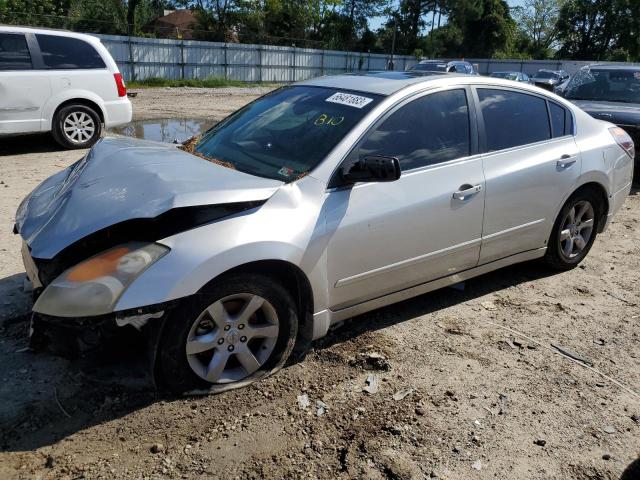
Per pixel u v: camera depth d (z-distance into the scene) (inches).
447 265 156.8
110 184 126.8
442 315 164.4
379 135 140.5
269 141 147.1
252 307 120.5
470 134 158.6
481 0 2225.6
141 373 126.2
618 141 202.5
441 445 110.6
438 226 149.0
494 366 139.0
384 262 140.9
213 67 1364.4
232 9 1786.4
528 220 174.2
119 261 109.3
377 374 132.8
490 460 107.3
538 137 177.6
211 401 119.5
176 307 111.0
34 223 125.0
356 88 154.9
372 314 162.6
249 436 110.5
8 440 106.7
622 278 198.5
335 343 145.2
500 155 163.9
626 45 2333.9
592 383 134.2
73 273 109.2
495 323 161.2
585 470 106.2
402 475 102.1
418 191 143.6
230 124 166.7
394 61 1830.7
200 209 116.0
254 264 119.0
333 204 130.1
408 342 147.8
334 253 130.5
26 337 140.4
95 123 384.8
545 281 192.5
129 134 438.9
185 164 136.3
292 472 102.2
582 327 161.5
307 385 126.9
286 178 131.1
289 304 126.0
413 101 148.6
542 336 155.2
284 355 129.3
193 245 111.5
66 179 143.6
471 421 118.0
